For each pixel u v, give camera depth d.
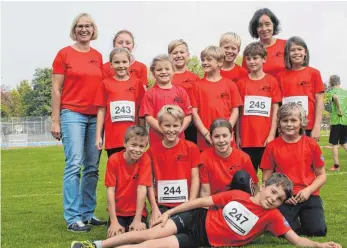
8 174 16.25
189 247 5.55
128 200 6.45
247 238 5.74
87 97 7.42
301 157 6.56
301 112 6.51
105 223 7.68
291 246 5.66
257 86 7.45
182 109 7.06
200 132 7.19
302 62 7.52
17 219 8.23
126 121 7.21
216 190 6.51
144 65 8.34
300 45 7.42
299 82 7.48
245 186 6.23
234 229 5.68
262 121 7.41
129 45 8.36
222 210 5.78
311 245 5.53
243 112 7.49
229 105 7.31
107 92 7.29
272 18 8.05
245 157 6.47
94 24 7.61
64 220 8.09
